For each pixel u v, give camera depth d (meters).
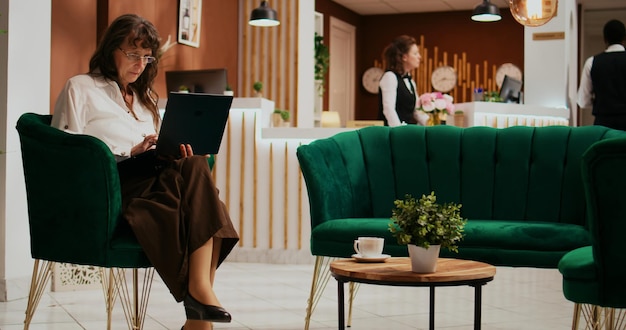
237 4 8.81
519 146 4.23
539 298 4.82
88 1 6.42
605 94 6.44
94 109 3.21
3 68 4.51
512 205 4.17
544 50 8.22
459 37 12.84
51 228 3.05
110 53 3.26
